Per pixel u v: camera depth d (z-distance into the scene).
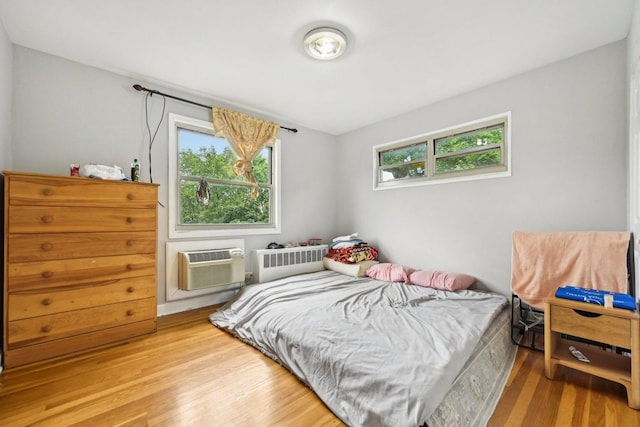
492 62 2.26
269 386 1.57
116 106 2.42
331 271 3.49
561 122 2.23
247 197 3.31
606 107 2.03
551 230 2.28
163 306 2.65
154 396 1.46
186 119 2.79
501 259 2.56
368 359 1.43
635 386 1.35
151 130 2.60
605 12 1.69
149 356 1.88
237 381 1.61
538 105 2.34
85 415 1.31
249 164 3.14
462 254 2.83
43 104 2.12
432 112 3.06
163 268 2.64
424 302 2.29
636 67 1.65
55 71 2.16
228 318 2.46
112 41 2.00
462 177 2.83
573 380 1.61
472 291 2.56
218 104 3.01
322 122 3.65
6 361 1.68
